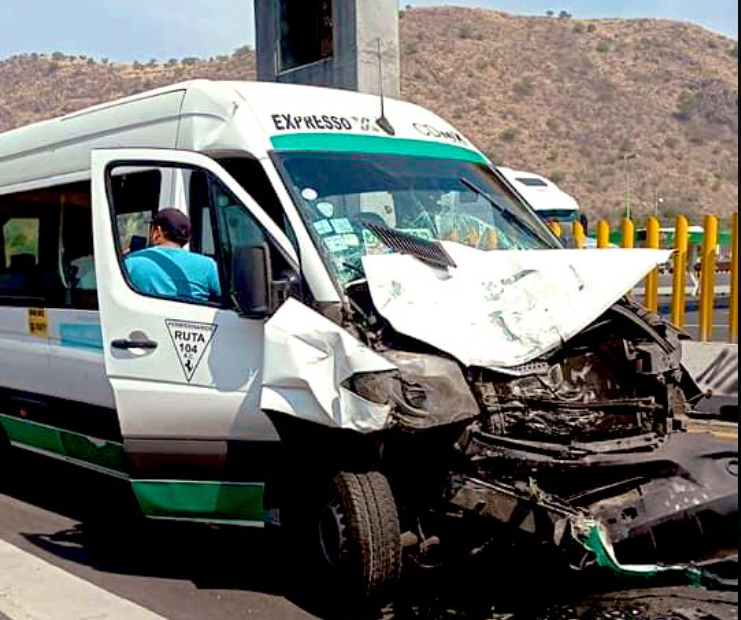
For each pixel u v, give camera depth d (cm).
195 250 702
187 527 786
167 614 611
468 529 593
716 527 613
